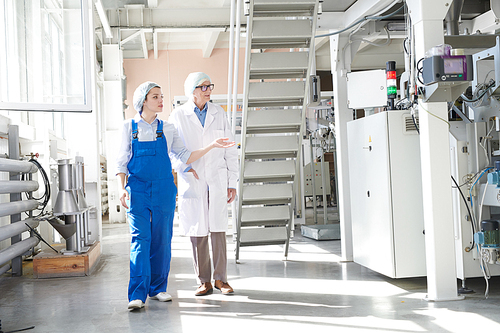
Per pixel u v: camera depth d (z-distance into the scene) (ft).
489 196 11.03
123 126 10.61
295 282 13.01
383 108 14.85
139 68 44.98
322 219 30.42
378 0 13.60
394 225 12.23
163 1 31.48
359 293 11.56
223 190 11.60
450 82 10.12
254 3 12.68
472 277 11.94
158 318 9.80
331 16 16.11
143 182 10.50
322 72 44.80
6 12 15.88
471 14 17.60
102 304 11.29
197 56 45.42
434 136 10.64
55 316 10.37
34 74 15.96
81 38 16.01
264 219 15.89
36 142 19.93
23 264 18.01
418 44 10.82
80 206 16.17
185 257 18.26
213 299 11.27
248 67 13.28
